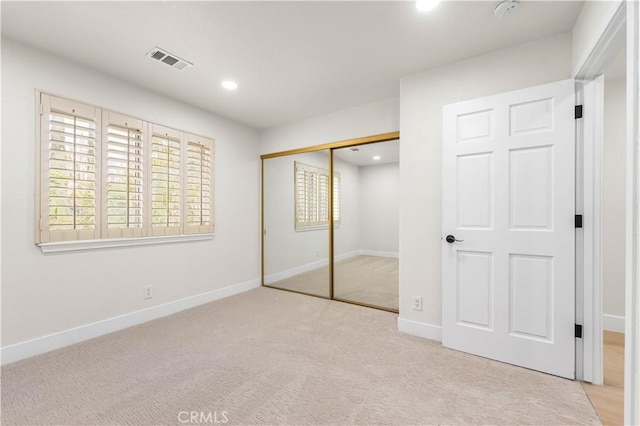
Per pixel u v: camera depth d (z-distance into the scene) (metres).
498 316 2.07
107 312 2.56
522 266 1.99
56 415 1.53
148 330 2.62
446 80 2.39
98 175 2.47
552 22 1.86
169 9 1.74
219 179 3.61
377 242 3.98
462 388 1.76
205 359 2.11
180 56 2.27
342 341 2.41
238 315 3.02
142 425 1.46
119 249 2.64
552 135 1.89
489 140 2.10
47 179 2.19
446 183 2.29
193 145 3.29
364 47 2.15
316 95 3.03
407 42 2.09
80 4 1.69
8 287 2.03
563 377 1.86
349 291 3.74
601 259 1.81
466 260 2.20
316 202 3.90
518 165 2.00
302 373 1.93
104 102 2.52
